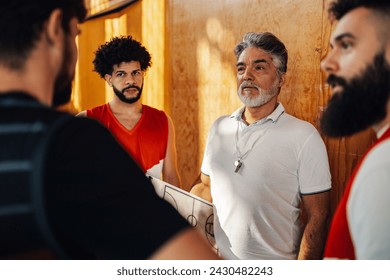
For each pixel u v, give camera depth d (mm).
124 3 4191
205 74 3078
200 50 3117
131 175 631
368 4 819
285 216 1842
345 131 892
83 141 616
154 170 2469
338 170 2014
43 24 669
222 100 2891
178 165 3506
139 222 597
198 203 1938
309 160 1790
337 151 2018
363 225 759
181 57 3371
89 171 604
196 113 3223
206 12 3014
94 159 610
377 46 813
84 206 594
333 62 866
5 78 655
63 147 600
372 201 749
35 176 575
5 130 601
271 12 2389
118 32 4414
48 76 691
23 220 578
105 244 597
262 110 1921
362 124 866
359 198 773
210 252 606
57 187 588
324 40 2021
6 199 576
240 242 1865
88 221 595
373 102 833
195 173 3273
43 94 684
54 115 632
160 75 3695
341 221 821
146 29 3885
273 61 1916
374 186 751
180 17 3354
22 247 594
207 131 3092
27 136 598
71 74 741
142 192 626
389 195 739
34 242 597
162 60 3645
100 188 603
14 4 643
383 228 737
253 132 1907
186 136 3375
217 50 2918
